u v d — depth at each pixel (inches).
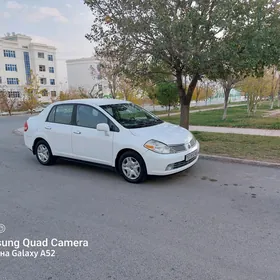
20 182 215.3
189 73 311.9
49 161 259.8
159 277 101.3
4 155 313.7
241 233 131.6
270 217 147.8
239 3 247.6
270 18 259.4
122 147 205.2
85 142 226.8
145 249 119.6
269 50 250.2
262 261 110.0
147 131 207.5
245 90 682.8
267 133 411.8
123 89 841.5
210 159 271.6
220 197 176.4
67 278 102.6
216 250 117.9
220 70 282.8
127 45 297.9
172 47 268.2
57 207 166.6
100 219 149.3
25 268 109.8
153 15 262.5
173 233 132.6
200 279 99.9
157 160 192.7
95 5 297.7
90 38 323.3
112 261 111.9
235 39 258.5
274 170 232.5
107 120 218.2
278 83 804.0
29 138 271.7
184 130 229.1
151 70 347.3
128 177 207.6
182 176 220.4
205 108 1141.7
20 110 1359.5
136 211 158.2
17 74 2253.9
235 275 101.7
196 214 152.6
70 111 242.1
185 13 264.5
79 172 238.4
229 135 396.2
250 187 193.5
